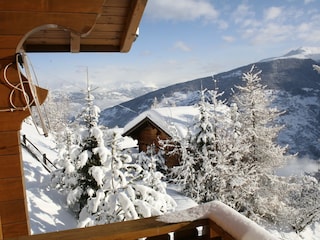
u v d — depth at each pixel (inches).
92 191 336.2
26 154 530.6
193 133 515.8
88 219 271.3
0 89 83.1
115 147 297.4
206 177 495.5
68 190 380.8
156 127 682.2
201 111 505.0
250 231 60.7
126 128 777.6
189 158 502.0
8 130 85.8
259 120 597.6
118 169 293.0
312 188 628.7
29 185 410.0
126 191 282.5
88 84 359.6
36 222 320.8
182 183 531.2
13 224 87.9
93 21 79.4
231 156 513.7
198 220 71.0
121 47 118.0
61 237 63.6
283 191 590.9
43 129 89.4
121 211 256.5
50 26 79.7
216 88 527.8
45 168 512.1
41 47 123.0
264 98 608.1
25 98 84.8
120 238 65.4
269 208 552.4
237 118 526.3
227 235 65.0
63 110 1169.4
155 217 73.1
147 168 553.3
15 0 74.3
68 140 390.3
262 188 563.8
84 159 329.1
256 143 582.2
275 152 583.8
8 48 79.9
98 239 63.8
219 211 70.5
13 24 77.2
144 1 88.0
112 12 96.9
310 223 592.7
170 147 642.2
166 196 304.0
